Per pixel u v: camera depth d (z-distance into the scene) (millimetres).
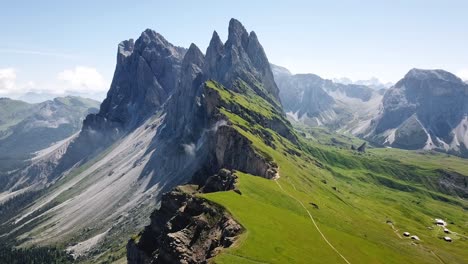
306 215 188750
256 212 157250
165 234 164250
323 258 134125
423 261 191250
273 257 123812
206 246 141125
